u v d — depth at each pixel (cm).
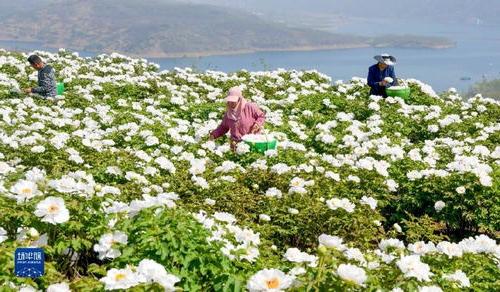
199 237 529
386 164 1049
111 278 409
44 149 984
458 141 1326
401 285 462
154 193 848
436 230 955
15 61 2050
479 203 901
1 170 732
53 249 518
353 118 1628
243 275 507
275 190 867
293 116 1555
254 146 1131
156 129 1280
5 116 1268
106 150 1065
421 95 1886
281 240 805
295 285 424
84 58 2405
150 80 1903
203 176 959
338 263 481
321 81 2175
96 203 573
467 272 590
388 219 968
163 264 507
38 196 557
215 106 1642
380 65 1752
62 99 1599
